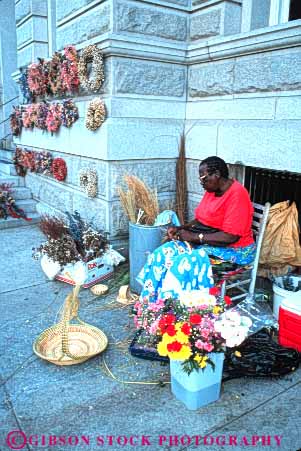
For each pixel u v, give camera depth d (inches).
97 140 170.2
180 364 89.9
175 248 120.8
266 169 155.2
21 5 250.4
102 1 161.8
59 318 130.9
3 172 293.0
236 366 102.0
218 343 87.0
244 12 164.4
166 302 97.5
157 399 95.2
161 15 167.5
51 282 159.2
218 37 163.0
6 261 181.2
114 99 161.8
